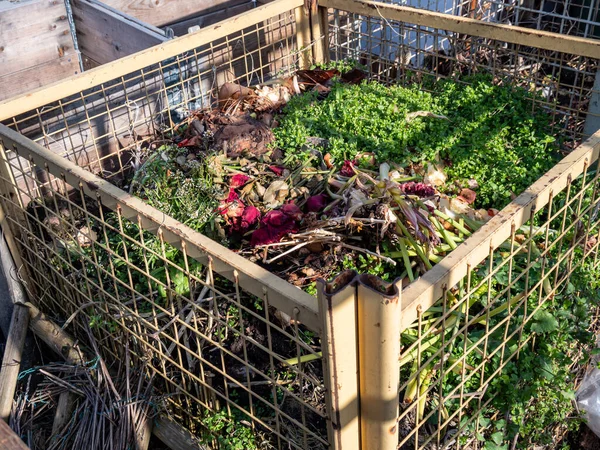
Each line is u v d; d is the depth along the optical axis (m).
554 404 2.77
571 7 5.60
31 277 3.51
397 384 1.88
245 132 3.87
